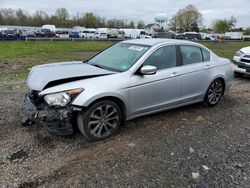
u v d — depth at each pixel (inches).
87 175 121.9
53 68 166.2
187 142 156.1
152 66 163.6
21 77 341.4
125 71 162.9
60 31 2178.9
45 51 798.5
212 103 220.2
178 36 2225.6
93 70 163.0
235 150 148.4
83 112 145.8
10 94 242.2
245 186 116.9
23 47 919.0
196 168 129.6
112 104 154.4
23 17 3659.0
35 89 146.2
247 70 330.0
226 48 1120.8
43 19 3678.6
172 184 117.0
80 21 3750.0
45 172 123.5
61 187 113.5
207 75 207.3
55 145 147.9
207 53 215.3
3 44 1032.2
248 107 225.0
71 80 150.8
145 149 146.3
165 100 181.5
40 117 140.7
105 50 204.5
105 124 155.2
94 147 147.4
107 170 126.0
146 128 173.6
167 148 148.1
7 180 116.7
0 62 503.2
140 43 189.2
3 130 162.6
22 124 167.8
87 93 142.9
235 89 289.1
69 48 938.7
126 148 146.9
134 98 162.2
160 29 3073.3
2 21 3567.9
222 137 164.4
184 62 193.3
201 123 185.6
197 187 115.6
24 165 128.4
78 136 158.7
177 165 131.6
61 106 139.8
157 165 131.1
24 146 145.3
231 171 127.9
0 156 134.7
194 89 200.2
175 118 193.0
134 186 115.0
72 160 133.9
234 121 191.6
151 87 168.9
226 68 224.5
